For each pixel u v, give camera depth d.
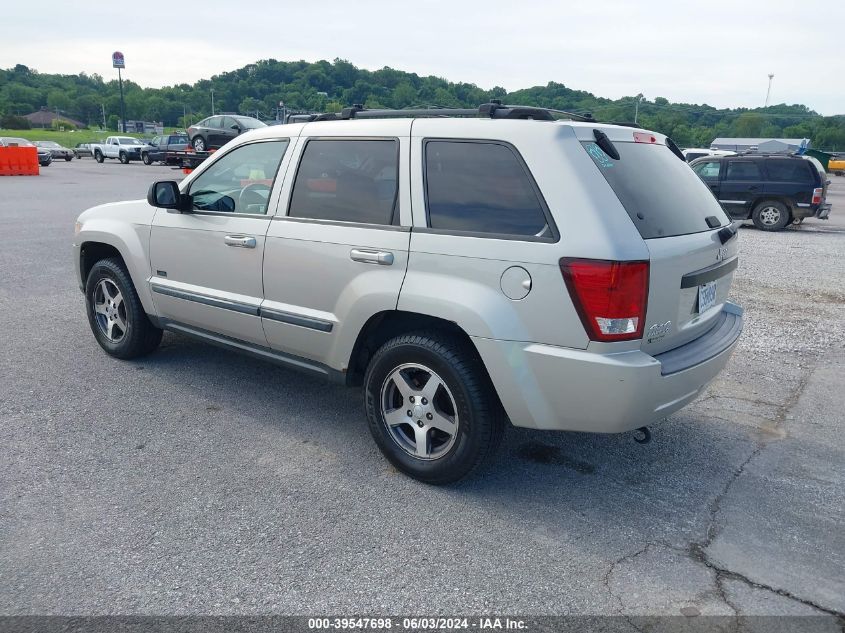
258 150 4.45
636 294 3.08
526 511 3.50
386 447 3.83
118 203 5.45
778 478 3.92
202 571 2.95
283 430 4.37
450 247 3.43
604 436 4.45
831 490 3.79
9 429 4.27
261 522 3.33
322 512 3.44
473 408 3.44
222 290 4.57
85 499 3.49
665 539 3.29
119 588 2.83
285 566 3.00
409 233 3.59
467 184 3.47
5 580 2.86
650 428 4.59
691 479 3.89
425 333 3.61
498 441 3.56
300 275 4.07
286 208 4.19
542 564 3.07
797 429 4.61
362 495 3.62
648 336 3.23
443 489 3.71
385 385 3.79
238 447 4.12
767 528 3.40
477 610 2.76
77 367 5.40
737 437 4.47
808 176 15.84
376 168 3.81
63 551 3.06
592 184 3.16
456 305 3.36
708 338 3.75
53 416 4.48
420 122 3.69
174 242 4.82
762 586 2.95
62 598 2.76
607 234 3.06
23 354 5.67
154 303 5.09
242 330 4.50
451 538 3.25
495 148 3.42
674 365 3.32
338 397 4.95
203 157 27.81
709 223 3.80
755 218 16.39
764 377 5.62
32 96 172.62
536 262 3.17
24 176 27.80
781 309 7.99
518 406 3.32
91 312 5.64
